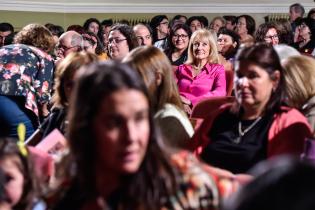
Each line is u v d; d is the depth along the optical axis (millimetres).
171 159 1522
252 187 848
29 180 1889
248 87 2525
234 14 9594
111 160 1434
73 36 5121
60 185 1591
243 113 2627
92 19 7980
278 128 2543
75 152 1478
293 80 2980
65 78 3020
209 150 2646
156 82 2801
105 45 7738
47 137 2717
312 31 6719
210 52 5301
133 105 1402
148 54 2803
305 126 2537
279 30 6234
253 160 2547
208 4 9586
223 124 2658
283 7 9516
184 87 5215
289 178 833
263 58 2514
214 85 5203
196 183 1490
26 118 4293
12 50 4395
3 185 1559
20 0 9523
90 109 1419
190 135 2869
